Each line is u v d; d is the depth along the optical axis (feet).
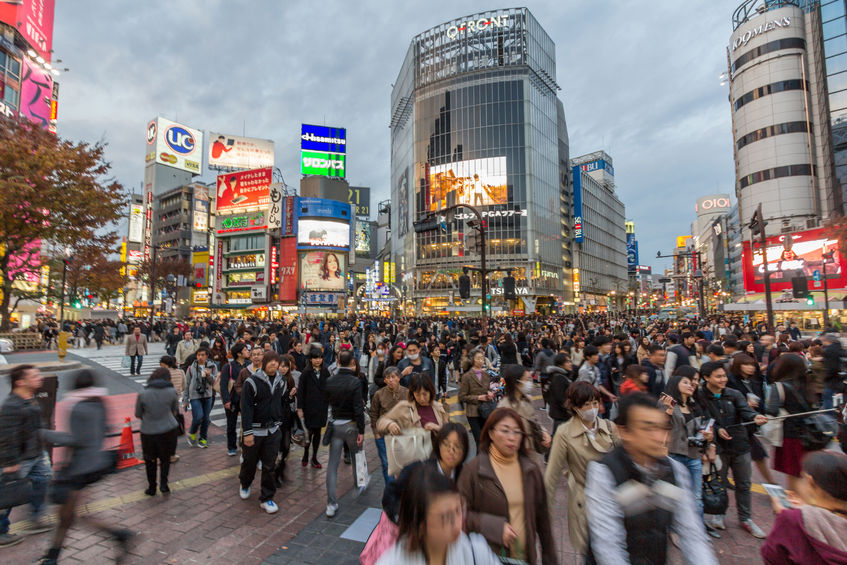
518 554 7.86
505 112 216.33
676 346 22.08
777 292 127.75
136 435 25.76
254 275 222.69
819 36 145.89
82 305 175.83
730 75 174.19
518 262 207.51
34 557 13.01
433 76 233.35
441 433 9.61
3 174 60.85
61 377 46.01
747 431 14.92
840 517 6.29
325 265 211.41
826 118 144.66
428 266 220.43
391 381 17.39
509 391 14.92
